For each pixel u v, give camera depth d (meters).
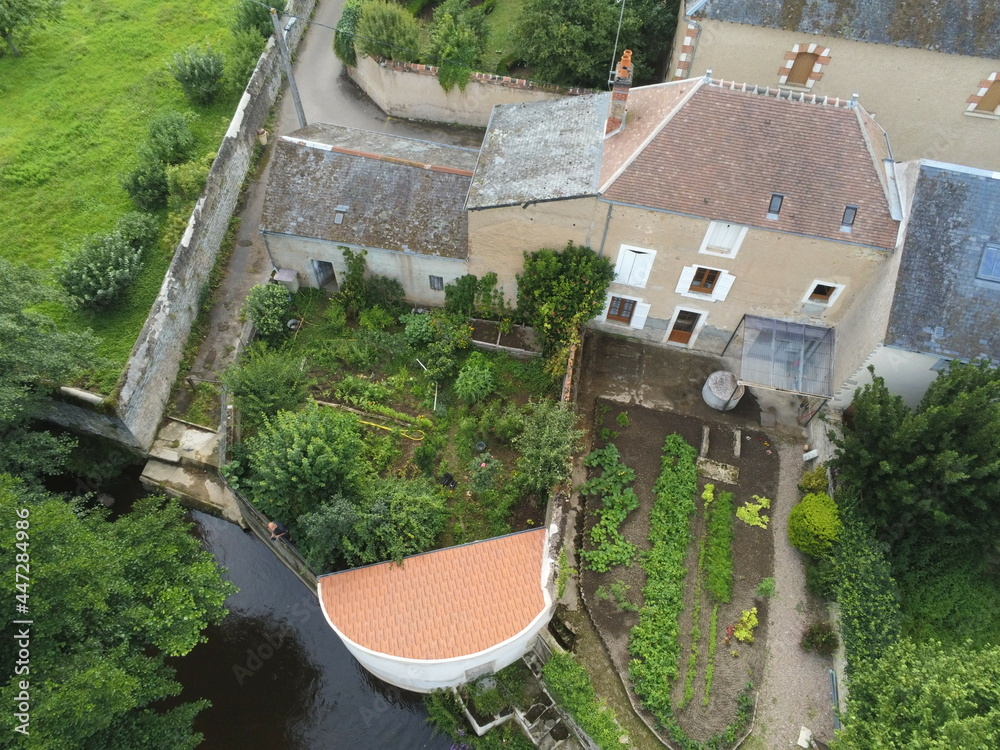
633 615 20.06
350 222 25.06
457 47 31.14
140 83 33.75
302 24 37.22
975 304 19.78
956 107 24.97
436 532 20.77
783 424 24.38
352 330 26.19
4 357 18.81
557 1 28.52
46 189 29.17
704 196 20.69
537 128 24.53
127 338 24.91
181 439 24.12
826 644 19.34
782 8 23.58
